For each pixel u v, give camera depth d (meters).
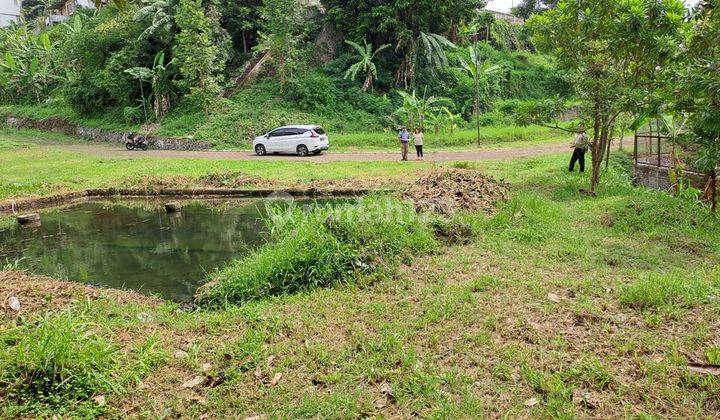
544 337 4.30
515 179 13.19
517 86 39.00
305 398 3.58
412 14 31.12
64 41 36.41
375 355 4.12
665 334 4.27
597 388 3.55
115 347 4.21
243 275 6.32
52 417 3.38
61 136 33.88
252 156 22.53
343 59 32.47
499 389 3.58
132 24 30.00
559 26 10.68
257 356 4.19
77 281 7.36
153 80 29.67
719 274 5.61
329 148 24.77
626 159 17.50
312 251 6.18
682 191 10.67
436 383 3.67
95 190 14.95
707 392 3.41
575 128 12.74
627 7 9.55
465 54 36.16
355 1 31.41
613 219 8.32
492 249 6.98
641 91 9.72
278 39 28.41
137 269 7.89
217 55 30.36
